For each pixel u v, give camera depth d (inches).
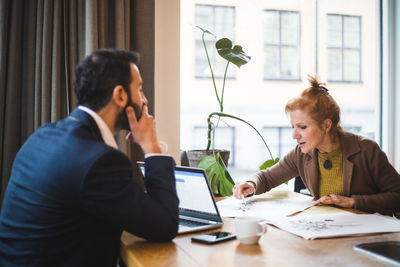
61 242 33.9
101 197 33.3
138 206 35.6
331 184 65.5
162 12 83.8
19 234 34.6
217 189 72.7
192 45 297.0
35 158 36.3
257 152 336.8
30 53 71.6
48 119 71.5
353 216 49.5
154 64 78.2
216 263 33.3
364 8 109.8
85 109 39.0
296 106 61.9
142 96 43.2
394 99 105.0
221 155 82.7
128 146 76.5
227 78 326.0
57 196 33.6
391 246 36.8
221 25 268.4
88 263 34.9
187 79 307.7
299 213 53.2
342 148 63.9
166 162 42.2
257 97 329.1
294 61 304.0
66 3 72.6
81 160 33.6
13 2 69.5
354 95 112.0
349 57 112.6
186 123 311.0
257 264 32.8
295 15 279.1
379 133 107.7
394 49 104.4
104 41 74.8
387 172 62.2
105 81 38.7
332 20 117.1
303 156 69.2
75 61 73.0
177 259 34.5
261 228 39.2
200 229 44.9
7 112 69.4
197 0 257.6
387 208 57.9
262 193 69.4
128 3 75.8
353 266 31.9
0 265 35.2
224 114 83.4
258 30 279.4
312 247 37.5
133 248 38.0
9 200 36.9
